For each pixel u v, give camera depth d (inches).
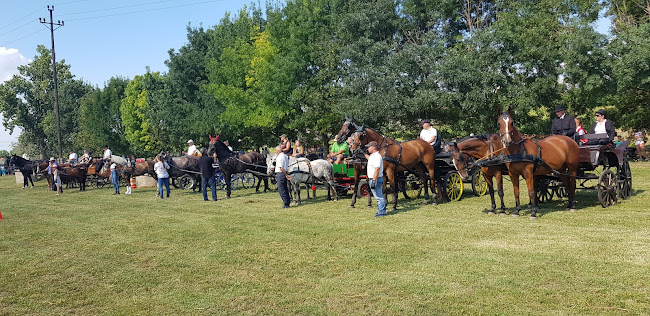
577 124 528.4
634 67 874.8
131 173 856.3
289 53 1221.7
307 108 1242.0
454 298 219.1
